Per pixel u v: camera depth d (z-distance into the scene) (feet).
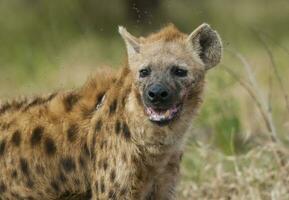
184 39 41.29
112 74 42.16
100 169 40.11
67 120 41.52
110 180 39.73
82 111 41.47
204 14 108.68
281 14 109.81
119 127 39.75
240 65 67.36
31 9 108.99
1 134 42.47
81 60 81.71
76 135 41.16
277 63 71.61
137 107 39.52
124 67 40.98
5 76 78.79
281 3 110.52
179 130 40.24
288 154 49.21
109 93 40.81
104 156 40.01
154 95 39.09
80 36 90.63
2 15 107.86
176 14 109.91
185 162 51.96
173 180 41.42
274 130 50.14
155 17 108.78
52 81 71.36
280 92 65.62
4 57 86.02
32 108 42.65
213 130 55.16
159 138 39.68
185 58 40.55
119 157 39.68
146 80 39.83
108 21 108.88
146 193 40.91
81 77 72.33
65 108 41.93
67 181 41.55
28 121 42.16
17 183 42.14
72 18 98.17
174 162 41.04
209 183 49.70
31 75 78.07
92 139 40.57
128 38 41.06
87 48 86.63
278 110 60.90
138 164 39.88
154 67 40.06
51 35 91.50
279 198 46.91
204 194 49.21
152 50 40.63
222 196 48.37
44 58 81.10
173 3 110.42
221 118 55.06
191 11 109.29
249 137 54.29
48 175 41.70
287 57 74.84
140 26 100.17
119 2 111.65
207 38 41.45
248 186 48.19
